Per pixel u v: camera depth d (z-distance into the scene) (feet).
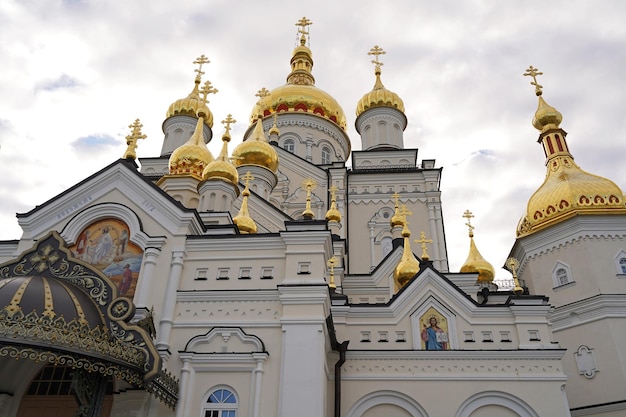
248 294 57.57
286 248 59.72
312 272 57.62
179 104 142.00
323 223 59.93
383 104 136.05
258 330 55.62
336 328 70.33
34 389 55.88
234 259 60.34
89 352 42.09
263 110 142.00
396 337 69.36
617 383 78.38
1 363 53.67
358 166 124.77
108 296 48.49
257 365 52.95
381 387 65.41
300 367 52.03
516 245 100.53
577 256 89.81
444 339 68.69
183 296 58.18
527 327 68.03
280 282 58.44
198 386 53.01
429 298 71.36
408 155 125.18
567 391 83.25
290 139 136.56
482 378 64.90
